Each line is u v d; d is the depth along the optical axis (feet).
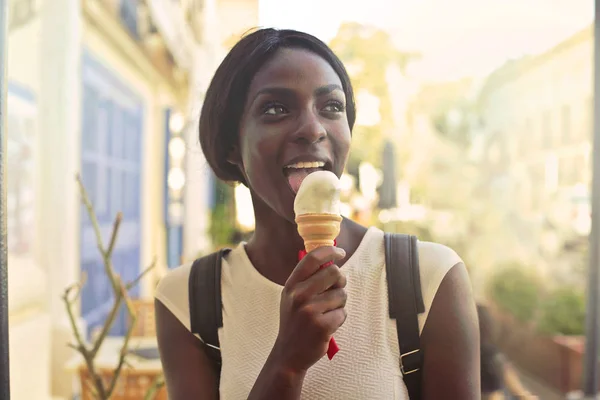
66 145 15.10
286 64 3.42
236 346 3.65
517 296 26.73
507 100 37.42
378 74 27.48
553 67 31.04
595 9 6.93
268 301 3.65
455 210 41.34
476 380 3.43
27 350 13.25
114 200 22.49
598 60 7.13
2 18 3.44
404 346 3.43
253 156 3.45
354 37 26.27
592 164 8.09
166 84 29.60
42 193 14.83
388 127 30.04
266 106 3.41
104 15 19.17
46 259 14.84
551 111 32.19
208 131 3.91
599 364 9.07
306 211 3.04
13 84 13.33
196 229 25.96
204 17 21.93
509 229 37.09
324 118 3.43
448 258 3.54
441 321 3.40
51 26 14.96
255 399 2.90
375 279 3.52
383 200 27.48
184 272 4.06
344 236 3.72
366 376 3.34
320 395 3.32
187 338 3.91
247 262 3.85
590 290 8.93
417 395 3.49
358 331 3.43
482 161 41.88
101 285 20.72
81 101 18.15
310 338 2.77
